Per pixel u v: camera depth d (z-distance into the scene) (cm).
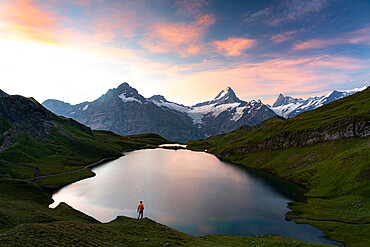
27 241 2216
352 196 6862
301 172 10850
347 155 9119
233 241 4381
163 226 4375
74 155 18150
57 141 19262
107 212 6938
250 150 18675
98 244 2633
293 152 14000
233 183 10769
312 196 8019
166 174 13050
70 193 9081
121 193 9062
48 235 2530
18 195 6328
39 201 6531
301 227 5672
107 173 13475
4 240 2139
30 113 19975
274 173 12875
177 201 8019
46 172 12381
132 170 14512
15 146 14550
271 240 4428
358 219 5481
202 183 10788
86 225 3416
